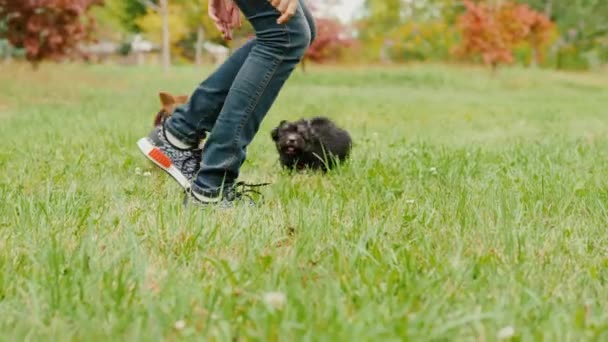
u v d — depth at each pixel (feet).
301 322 7.44
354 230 11.89
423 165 20.63
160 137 14.23
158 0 126.52
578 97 86.79
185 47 176.35
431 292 8.63
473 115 52.60
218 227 11.95
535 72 122.83
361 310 7.72
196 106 13.98
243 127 13.64
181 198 14.79
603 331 7.22
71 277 9.04
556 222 13.56
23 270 9.54
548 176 18.43
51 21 69.56
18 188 16.08
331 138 22.54
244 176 20.13
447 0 149.79
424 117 49.06
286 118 44.98
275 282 8.82
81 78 87.20
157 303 8.18
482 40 113.39
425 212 13.38
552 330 7.32
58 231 11.64
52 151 23.93
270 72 13.39
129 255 10.21
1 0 66.64
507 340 7.11
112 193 15.71
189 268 9.97
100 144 26.48
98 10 146.92
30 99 61.21
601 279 9.80
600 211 14.10
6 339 7.20
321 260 10.29
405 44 151.23
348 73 113.19
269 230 12.10
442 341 7.16
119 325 7.48
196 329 7.65
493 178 18.11
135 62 185.98
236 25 14.37
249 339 6.93
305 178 19.83
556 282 9.48
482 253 10.82
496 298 8.33
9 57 116.37
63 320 7.78
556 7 151.64
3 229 11.97
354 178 18.98
